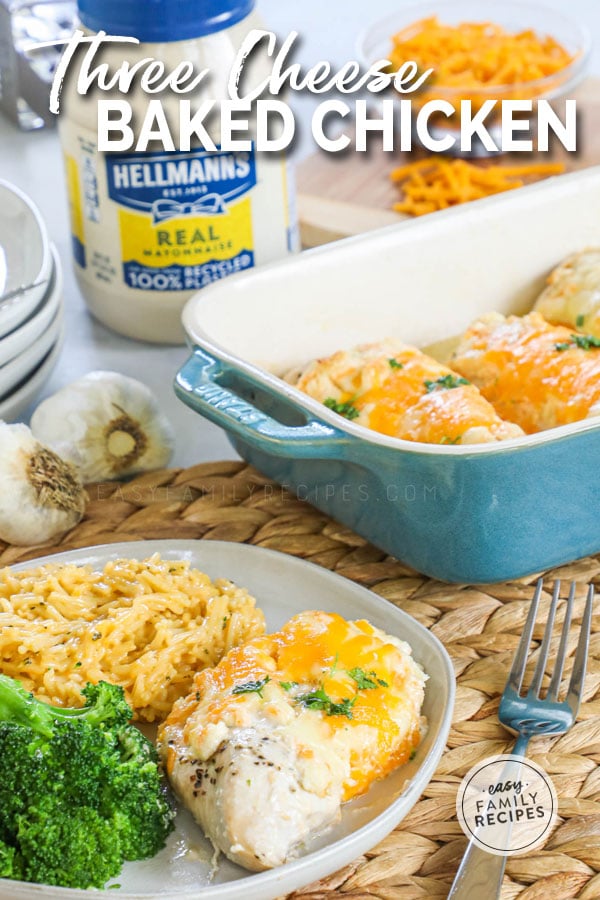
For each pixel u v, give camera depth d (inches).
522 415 89.0
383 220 126.0
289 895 62.5
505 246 100.3
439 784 68.2
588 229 102.6
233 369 80.0
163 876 61.7
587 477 74.6
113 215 102.3
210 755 63.9
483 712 72.4
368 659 68.1
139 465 93.2
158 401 102.8
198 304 88.4
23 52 139.9
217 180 100.2
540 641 77.3
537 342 91.1
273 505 89.5
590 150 133.6
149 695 71.0
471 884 60.1
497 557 77.2
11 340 88.9
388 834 64.1
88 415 91.7
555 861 63.3
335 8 171.3
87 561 80.7
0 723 62.9
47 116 142.8
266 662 68.4
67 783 60.4
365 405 85.7
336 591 77.6
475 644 77.2
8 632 71.9
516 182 128.9
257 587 79.4
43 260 93.4
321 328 95.8
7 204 101.1
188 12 95.2
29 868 58.8
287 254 106.4
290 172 104.5
